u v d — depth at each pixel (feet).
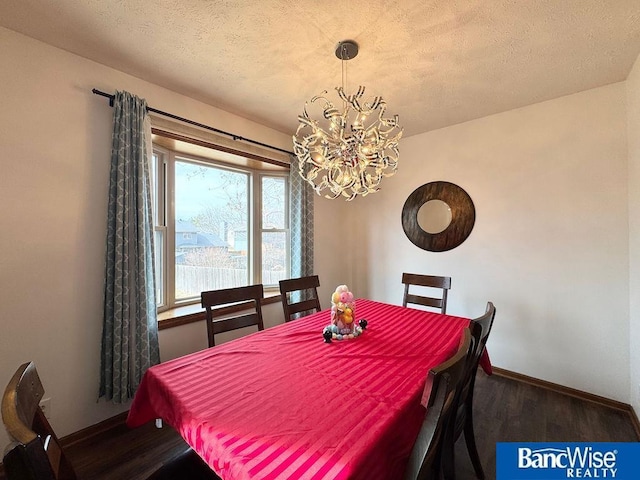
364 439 2.64
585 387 7.30
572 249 7.48
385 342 5.12
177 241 8.34
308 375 3.92
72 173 5.71
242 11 4.65
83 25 4.95
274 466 2.35
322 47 5.55
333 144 5.06
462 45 5.49
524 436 5.86
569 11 4.63
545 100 7.77
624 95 6.77
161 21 4.87
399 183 10.78
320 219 11.24
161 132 6.94
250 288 6.49
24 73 5.18
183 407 3.21
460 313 9.39
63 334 5.61
